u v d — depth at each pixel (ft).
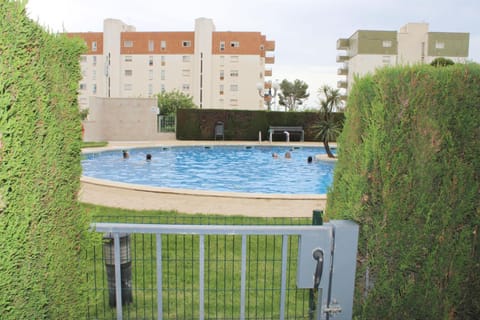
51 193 6.00
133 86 178.40
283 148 66.39
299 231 7.04
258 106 177.06
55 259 6.16
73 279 6.81
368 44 180.55
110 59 175.11
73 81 6.84
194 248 13.47
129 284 9.72
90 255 12.41
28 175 5.29
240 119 73.97
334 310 7.08
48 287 6.00
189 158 54.95
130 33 176.45
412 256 7.16
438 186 7.16
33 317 5.60
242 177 41.29
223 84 176.35
